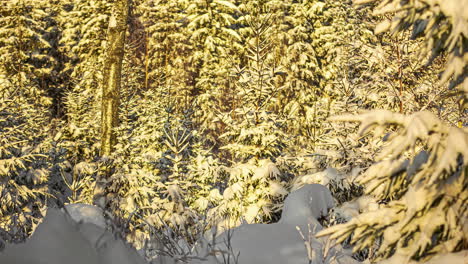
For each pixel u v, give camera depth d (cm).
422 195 288
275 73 1121
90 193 1447
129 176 1116
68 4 4397
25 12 3088
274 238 487
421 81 864
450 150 260
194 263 442
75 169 1548
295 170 1062
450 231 277
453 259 263
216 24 3562
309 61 2931
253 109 1067
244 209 971
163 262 430
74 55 3784
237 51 3516
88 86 3198
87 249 311
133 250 369
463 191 283
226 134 1071
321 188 632
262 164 1026
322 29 3002
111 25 1306
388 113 288
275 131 1045
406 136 275
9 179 1107
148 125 1703
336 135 988
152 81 3925
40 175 1261
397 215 299
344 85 1044
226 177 1166
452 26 282
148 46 3969
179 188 955
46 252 285
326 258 458
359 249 308
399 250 290
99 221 615
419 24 315
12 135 1234
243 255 451
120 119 2116
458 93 305
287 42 2777
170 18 3900
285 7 2811
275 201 973
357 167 864
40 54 3453
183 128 1745
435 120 278
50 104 3238
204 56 3478
